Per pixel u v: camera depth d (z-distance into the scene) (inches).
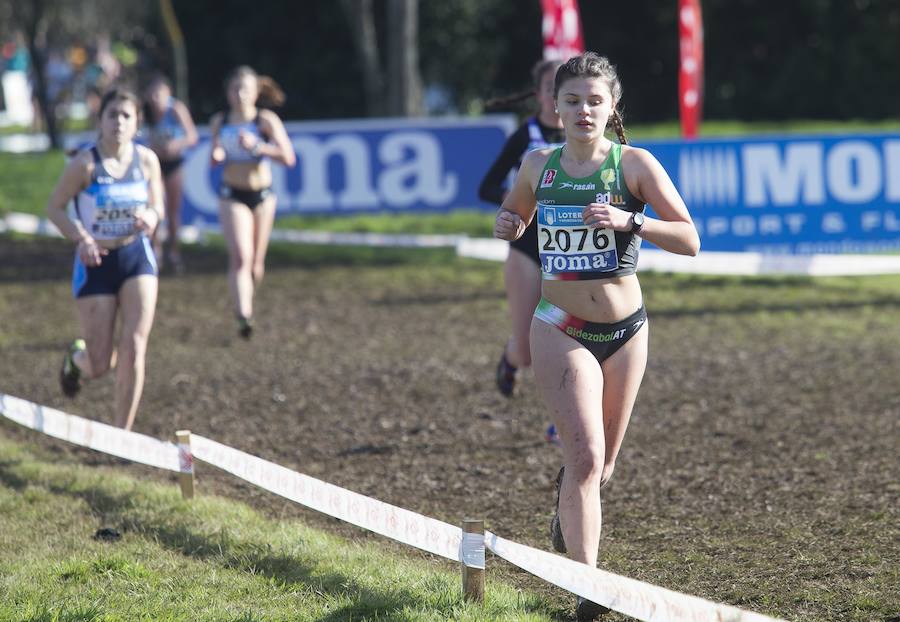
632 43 3575.3
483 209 1765.5
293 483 566.3
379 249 1739.7
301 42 3302.2
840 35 3425.2
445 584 505.4
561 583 451.2
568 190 474.0
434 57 3368.6
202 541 569.6
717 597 506.0
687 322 1268.5
